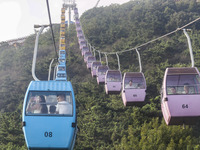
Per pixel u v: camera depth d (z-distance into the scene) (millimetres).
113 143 22000
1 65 55094
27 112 10305
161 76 32562
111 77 24688
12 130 24141
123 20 67812
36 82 11281
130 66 41250
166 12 60469
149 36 52438
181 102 12406
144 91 19531
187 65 36344
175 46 43438
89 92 33344
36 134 9859
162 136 20609
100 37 61406
